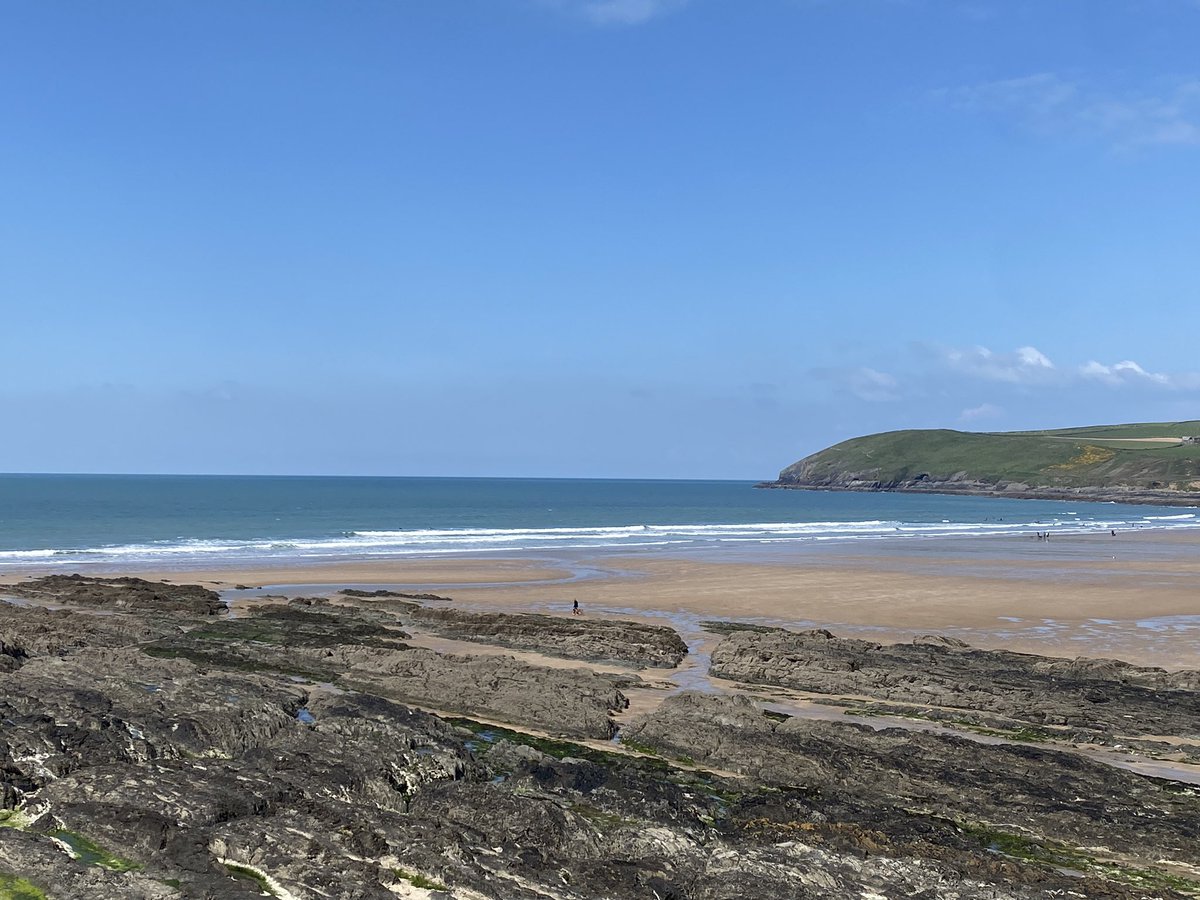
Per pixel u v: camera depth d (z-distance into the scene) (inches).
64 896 513.0
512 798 668.7
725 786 796.6
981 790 761.6
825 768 808.3
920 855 628.1
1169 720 1034.1
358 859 561.6
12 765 705.6
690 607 1811.0
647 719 932.6
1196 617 1754.4
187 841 574.9
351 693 979.9
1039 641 1530.5
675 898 554.6
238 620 1508.4
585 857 612.7
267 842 571.2
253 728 844.6
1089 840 690.2
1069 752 888.3
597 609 1772.9
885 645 1466.5
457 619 1549.0
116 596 1663.4
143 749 772.0
